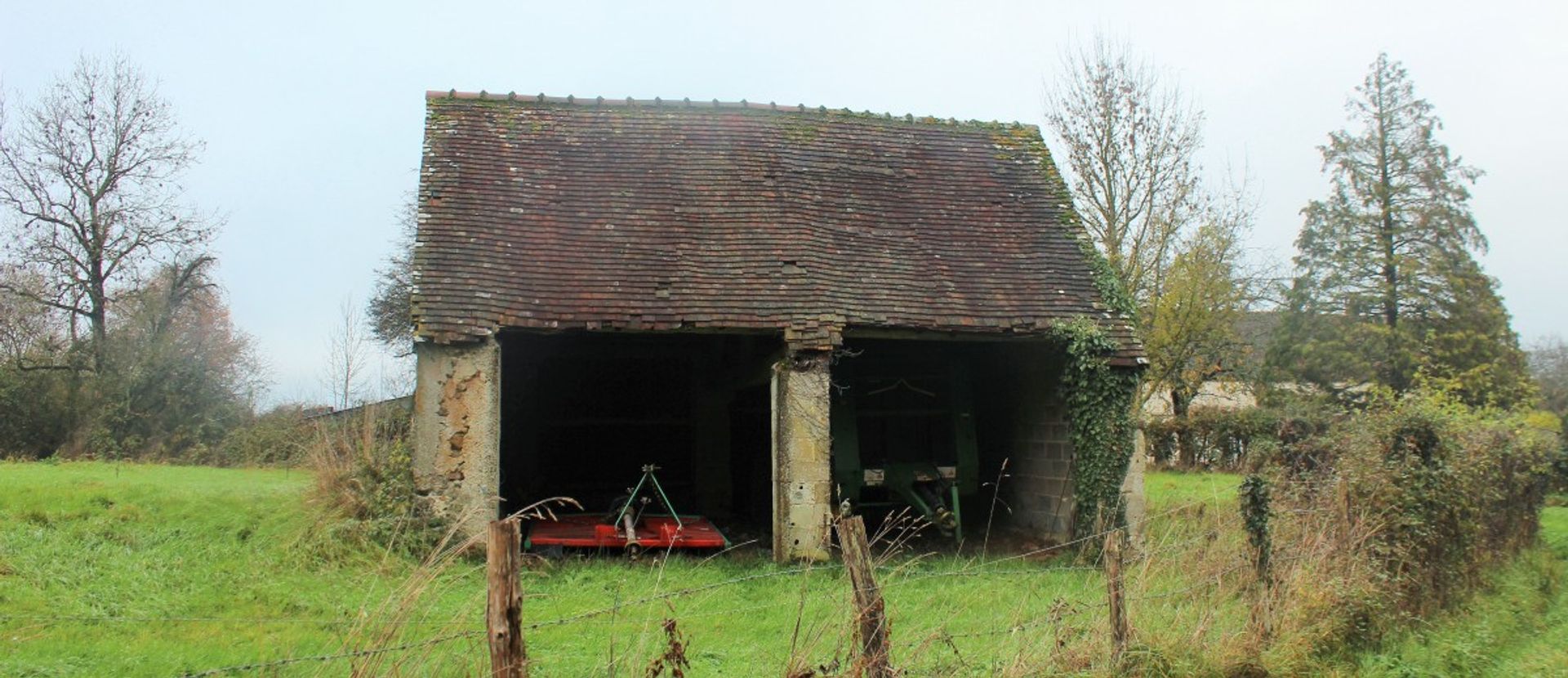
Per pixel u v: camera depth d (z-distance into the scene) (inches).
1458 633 407.2
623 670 289.3
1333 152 1536.7
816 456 558.9
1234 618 336.8
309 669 288.8
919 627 368.8
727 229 631.8
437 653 272.8
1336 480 444.5
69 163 1354.6
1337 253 1504.7
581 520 655.8
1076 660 294.0
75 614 370.0
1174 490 831.7
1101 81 1253.1
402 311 1640.0
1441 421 482.6
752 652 340.5
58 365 1357.0
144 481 653.3
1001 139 776.3
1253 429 1179.3
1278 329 1568.7
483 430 540.4
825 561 549.3
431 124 673.0
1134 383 605.0
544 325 554.6
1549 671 371.2
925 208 687.7
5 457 1283.2
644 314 566.9
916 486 653.9
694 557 569.0
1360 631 362.9
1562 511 967.0
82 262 1378.0
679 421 807.7
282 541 500.1
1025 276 645.3
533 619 398.6
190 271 1471.5
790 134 724.7
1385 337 1412.4
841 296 590.2
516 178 643.5
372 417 591.8
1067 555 596.4
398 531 508.4
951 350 684.7
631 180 662.5
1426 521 436.5
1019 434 706.8
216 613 387.2
